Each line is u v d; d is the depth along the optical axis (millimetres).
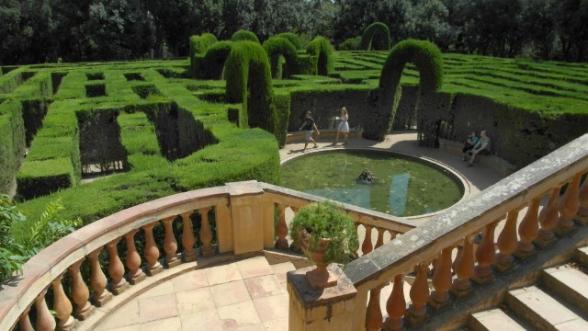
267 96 16328
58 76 26125
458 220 3670
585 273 4098
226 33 44719
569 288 3900
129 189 6266
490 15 43375
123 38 40812
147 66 28625
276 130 17188
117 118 14148
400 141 19406
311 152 17500
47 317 3781
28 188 8484
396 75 18312
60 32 40406
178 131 16562
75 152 12031
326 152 17844
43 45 41219
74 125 12422
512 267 4191
